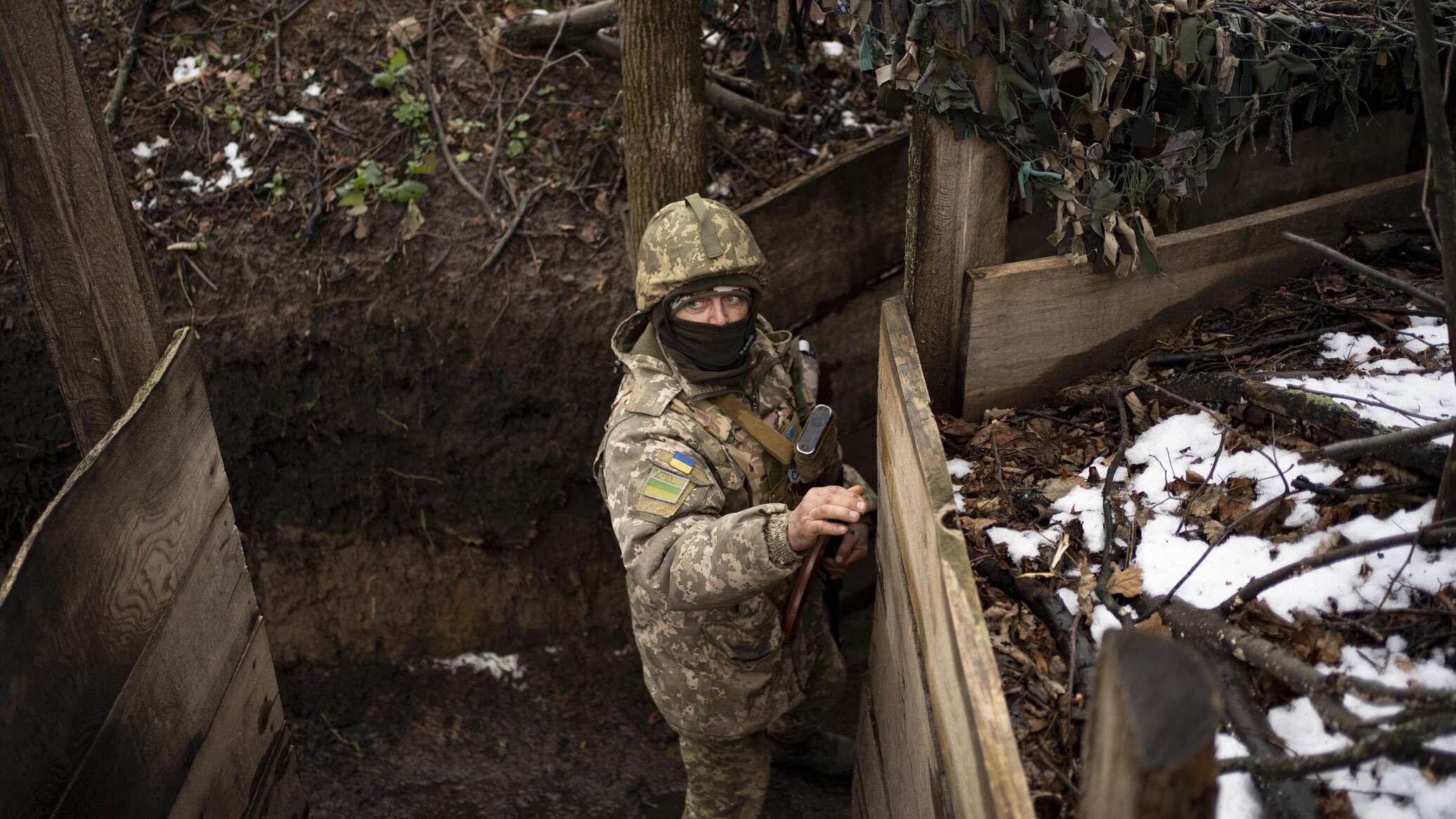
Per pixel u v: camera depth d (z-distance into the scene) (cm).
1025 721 153
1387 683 143
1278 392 191
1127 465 200
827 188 337
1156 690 83
